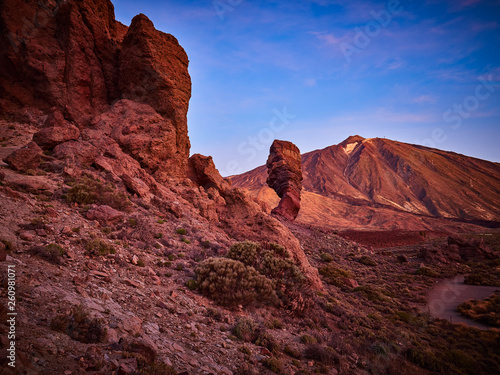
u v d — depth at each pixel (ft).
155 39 113.70
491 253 177.47
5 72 110.22
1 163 67.00
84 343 19.71
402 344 53.93
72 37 112.78
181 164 112.57
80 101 113.29
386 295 97.30
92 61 117.39
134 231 56.08
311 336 44.78
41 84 111.65
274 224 95.50
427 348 54.44
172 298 37.86
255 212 103.40
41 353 16.20
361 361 42.68
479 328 69.87
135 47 113.19
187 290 43.42
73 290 27.25
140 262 44.09
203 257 58.34
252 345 35.17
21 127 102.01
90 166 82.89
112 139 95.14
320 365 36.81
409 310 82.84
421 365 48.42
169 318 32.60
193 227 75.36
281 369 30.81
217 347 30.91
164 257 52.85
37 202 50.52
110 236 49.49
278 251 71.87
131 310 29.76
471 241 187.42
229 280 45.32
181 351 26.17
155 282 40.47
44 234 37.35
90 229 48.42
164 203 81.00
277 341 38.73
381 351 47.65
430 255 169.48
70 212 52.37
